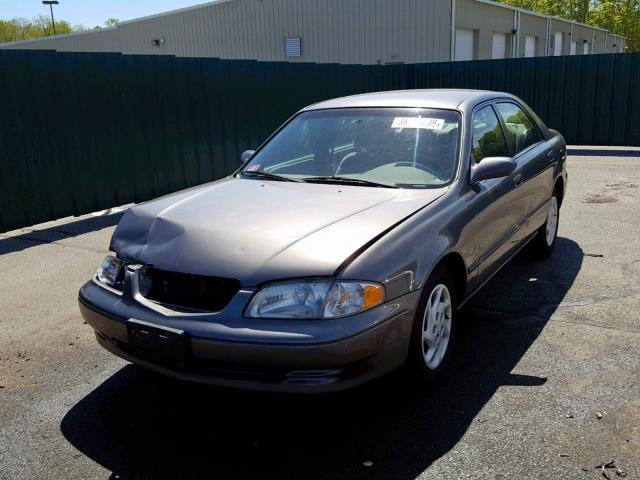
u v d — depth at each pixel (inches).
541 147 214.4
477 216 148.9
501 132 185.2
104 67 331.3
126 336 120.3
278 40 954.1
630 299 183.6
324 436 118.4
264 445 116.6
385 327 111.6
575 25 1423.5
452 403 128.1
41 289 217.0
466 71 620.4
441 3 818.8
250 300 109.4
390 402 129.5
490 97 187.9
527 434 115.5
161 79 365.7
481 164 149.9
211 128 405.4
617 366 141.5
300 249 113.1
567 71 568.7
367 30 877.8
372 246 115.4
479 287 158.4
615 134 556.7
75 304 200.7
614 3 1798.7
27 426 126.6
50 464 112.9
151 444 118.4
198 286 115.3
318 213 128.3
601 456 107.7
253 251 114.3
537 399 128.2
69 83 314.5
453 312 139.9
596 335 159.2
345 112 176.2
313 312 107.1
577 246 245.3
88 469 111.0
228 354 107.7
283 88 464.8
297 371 106.2
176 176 385.1
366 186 148.6
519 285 200.2
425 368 127.6
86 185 330.6
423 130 161.2
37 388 143.2
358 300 108.5
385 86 609.9
